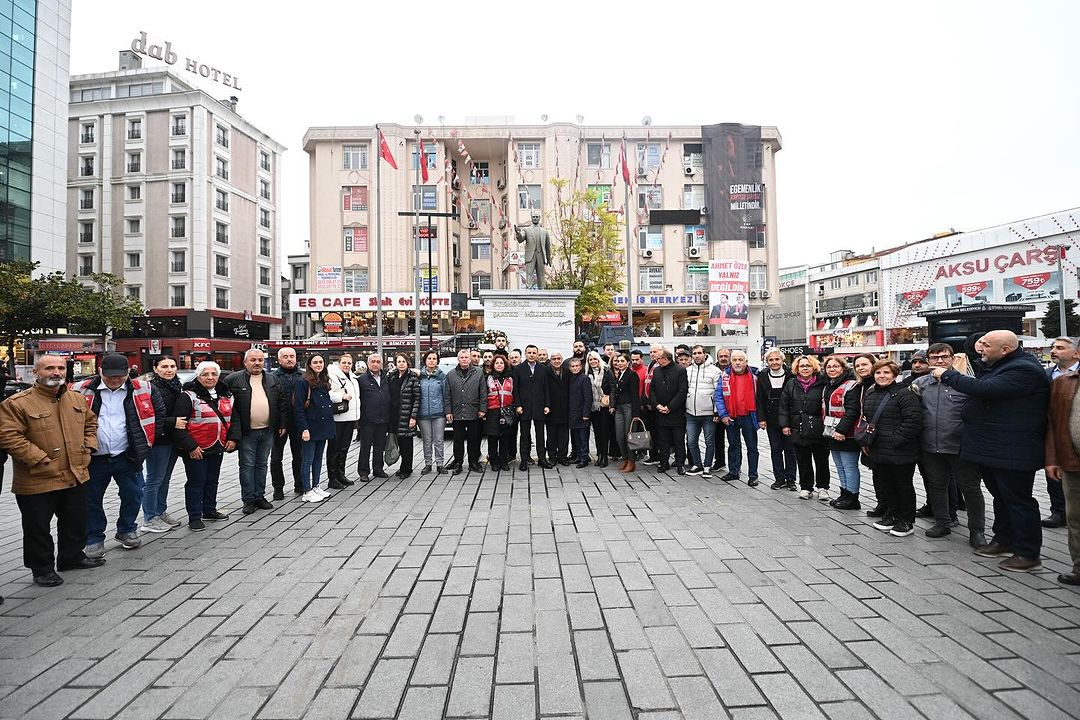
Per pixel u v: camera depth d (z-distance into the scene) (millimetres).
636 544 4816
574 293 12609
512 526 5395
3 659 3014
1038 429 4098
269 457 6371
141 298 38969
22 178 27828
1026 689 2623
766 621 3328
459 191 36562
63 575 4273
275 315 46406
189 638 3217
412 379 7977
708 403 7809
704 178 36281
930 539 4973
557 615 3438
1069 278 35781
